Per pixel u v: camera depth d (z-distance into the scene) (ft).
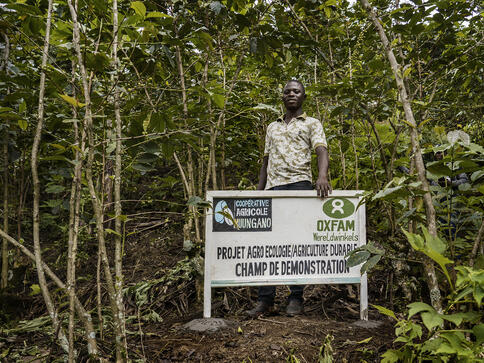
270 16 9.40
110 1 6.41
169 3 8.26
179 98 9.37
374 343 7.06
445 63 9.39
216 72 11.46
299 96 9.39
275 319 8.44
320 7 9.53
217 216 8.46
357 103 8.87
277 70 11.07
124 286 10.27
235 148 12.57
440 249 4.70
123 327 5.62
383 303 9.49
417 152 5.63
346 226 8.75
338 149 12.23
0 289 8.52
